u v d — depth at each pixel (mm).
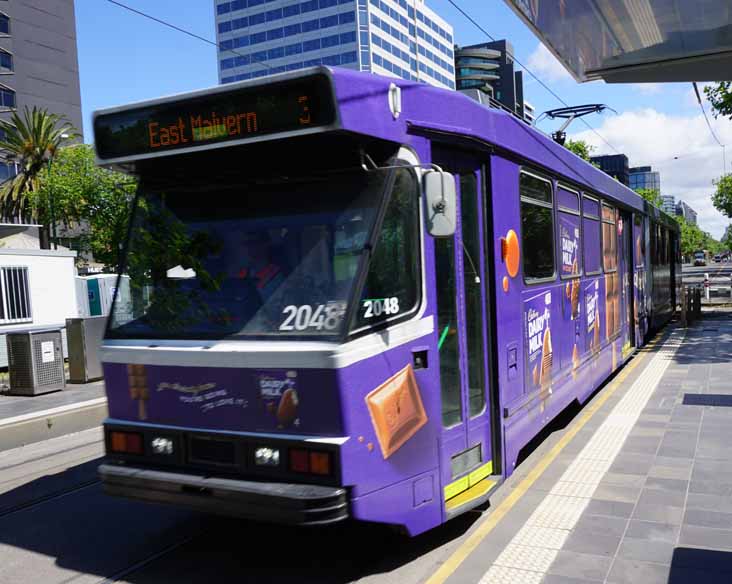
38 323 14977
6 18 59594
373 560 4621
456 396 4824
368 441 3902
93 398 10375
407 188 4305
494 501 5645
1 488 6559
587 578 4180
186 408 4223
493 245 5383
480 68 101625
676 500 5465
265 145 4195
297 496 3707
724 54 8859
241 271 4250
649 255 15188
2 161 48312
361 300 3916
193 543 5027
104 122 4586
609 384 10625
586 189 8805
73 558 4824
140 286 4551
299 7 87750
